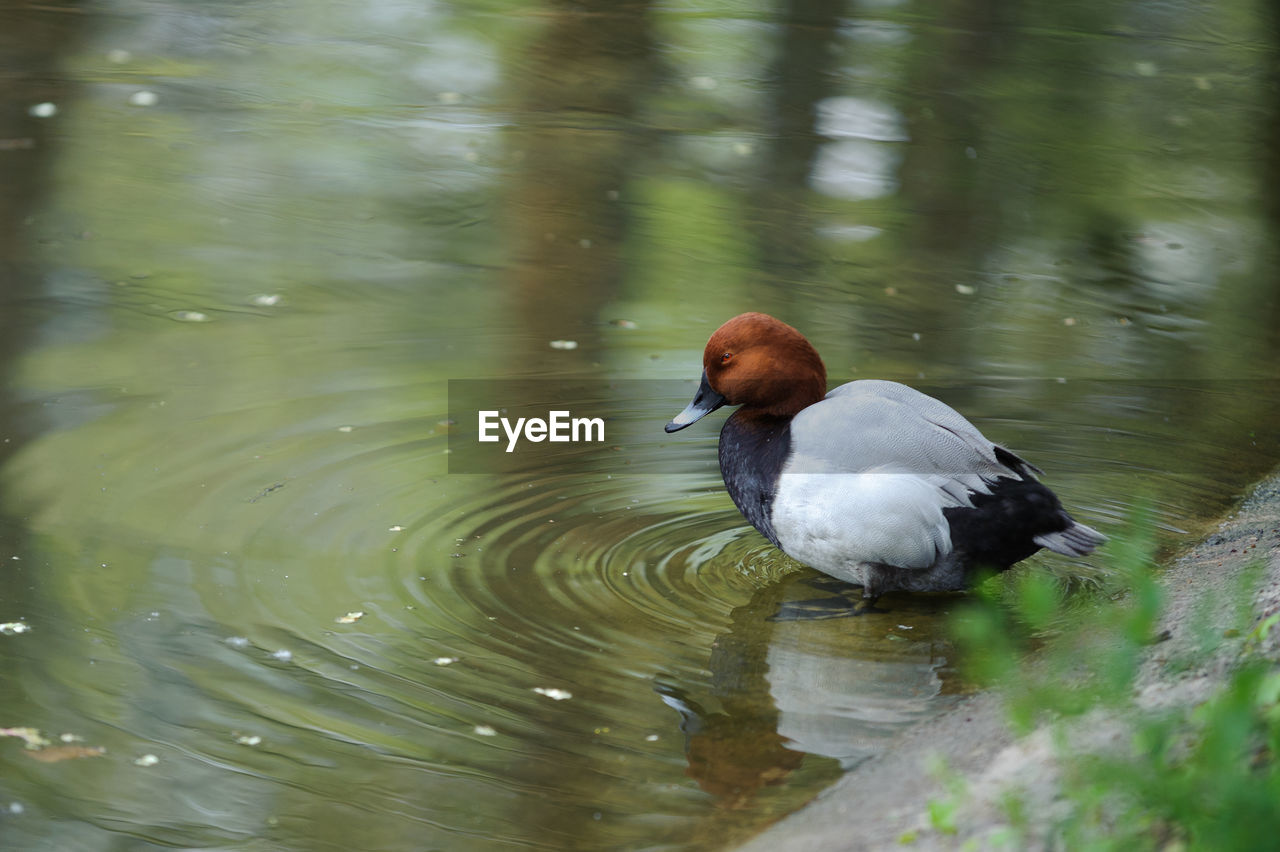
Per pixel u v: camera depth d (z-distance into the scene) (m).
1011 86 23.05
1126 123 21.39
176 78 21.53
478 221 16.27
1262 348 13.13
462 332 12.94
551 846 5.77
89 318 12.81
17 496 9.23
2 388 11.15
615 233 16.03
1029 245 16.20
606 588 8.29
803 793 6.11
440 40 24.56
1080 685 6.39
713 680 7.20
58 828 5.89
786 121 20.81
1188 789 4.55
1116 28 27.38
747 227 16.42
